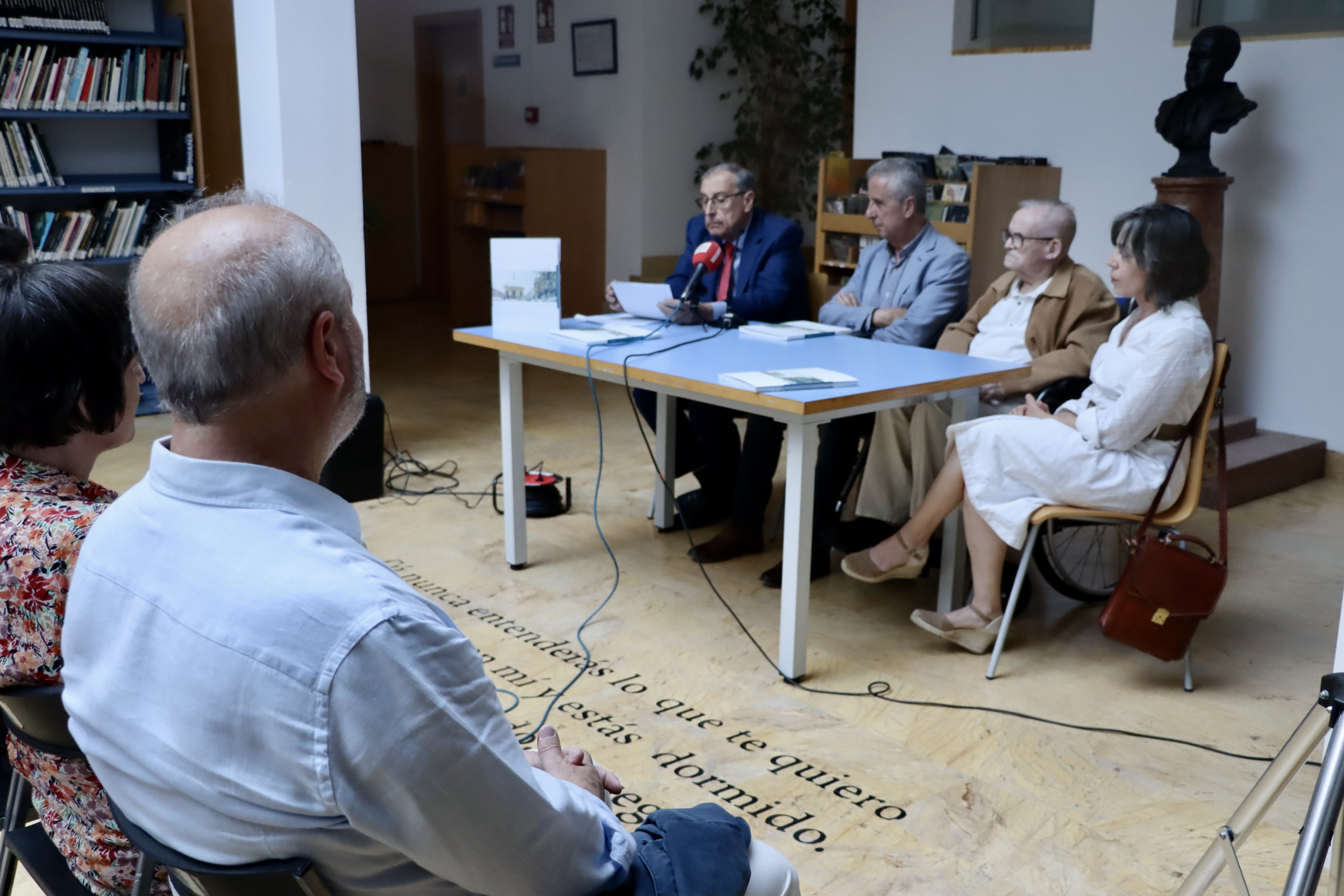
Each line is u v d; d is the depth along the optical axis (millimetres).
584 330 3414
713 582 3408
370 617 839
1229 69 4461
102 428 1321
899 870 1979
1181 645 2594
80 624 948
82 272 1309
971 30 5605
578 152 7758
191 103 5016
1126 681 2756
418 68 9297
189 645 863
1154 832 2092
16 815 1482
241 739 845
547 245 3385
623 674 2779
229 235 907
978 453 2783
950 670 2816
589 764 1260
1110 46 5031
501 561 3570
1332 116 4461
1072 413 2889
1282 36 4539
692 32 7531
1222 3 4711
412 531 3852
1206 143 4500
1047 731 2490
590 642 2967
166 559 898
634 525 3951
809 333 3406
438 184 9508
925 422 3266
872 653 2914
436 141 9406
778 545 3754
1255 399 4875
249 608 849
